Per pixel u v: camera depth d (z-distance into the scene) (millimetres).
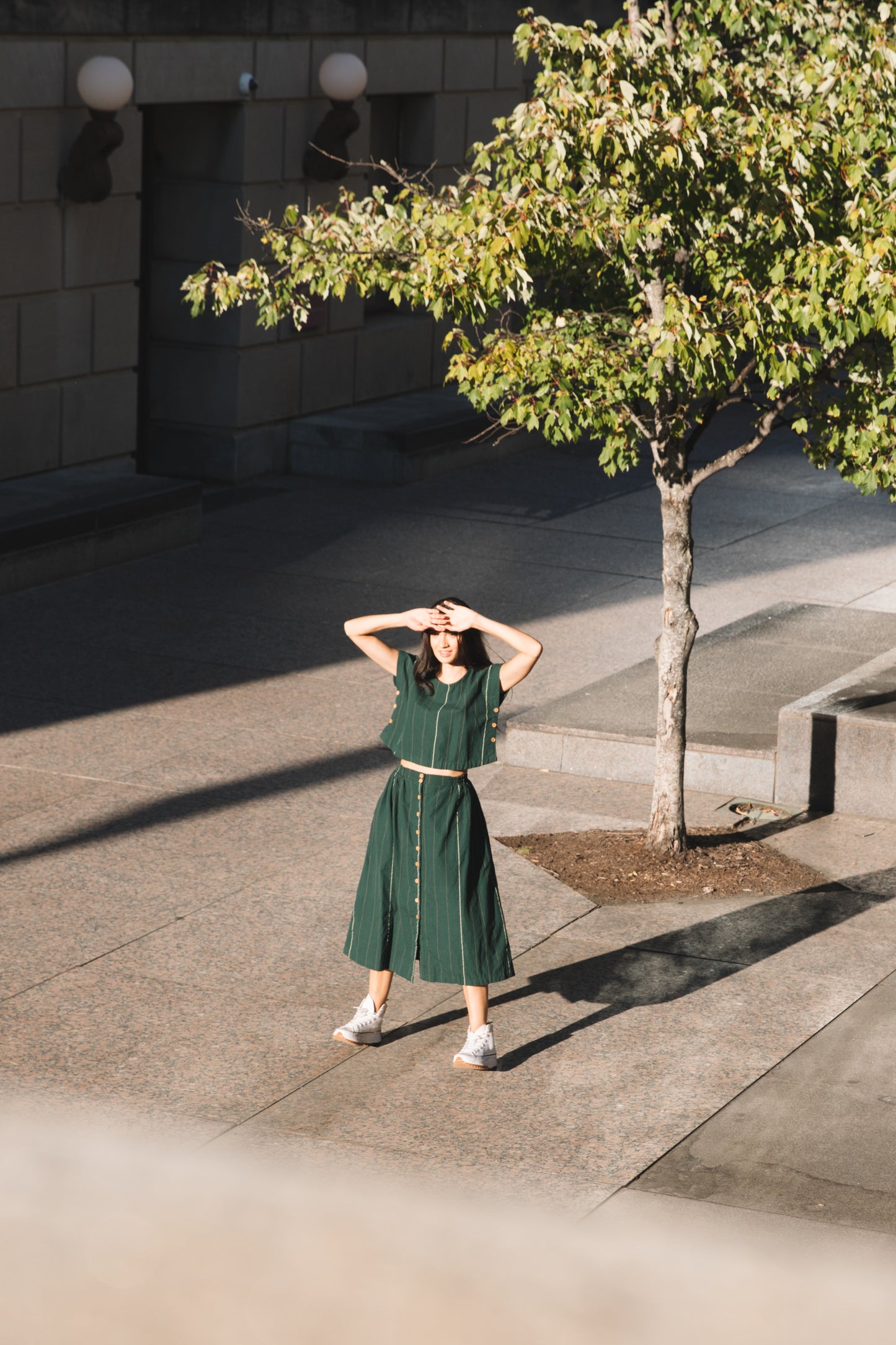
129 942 7582
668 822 8742
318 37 18266
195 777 9867
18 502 14672
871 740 9414
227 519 16766
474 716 6348
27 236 15453
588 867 8617
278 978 7262
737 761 9758
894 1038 6797
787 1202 5504
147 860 8578
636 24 8070
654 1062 6562
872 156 7914
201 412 18312
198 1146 5785
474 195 7871
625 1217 5359
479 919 6406
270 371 18547
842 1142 5945
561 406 7551
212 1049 6594
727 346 7508
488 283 7531
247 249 17812
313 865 8578
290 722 10945
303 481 18672
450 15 20141
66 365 16125
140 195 17953
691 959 7566
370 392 20250
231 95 17250
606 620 13391
